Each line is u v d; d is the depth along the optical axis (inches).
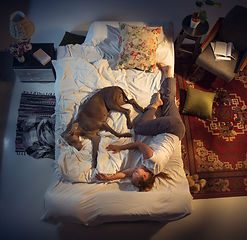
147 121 88.7
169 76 99.8
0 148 98.8
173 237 87.5
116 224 87.8
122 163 81.7
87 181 79.3
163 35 107.3
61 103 92.0
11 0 129.3
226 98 116.0
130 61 98.8
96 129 87.7
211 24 128.7
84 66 98.1
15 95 109.7
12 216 87.7
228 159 103.8
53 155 96.7
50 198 74.8
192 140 106.3
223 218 92.3
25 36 95.3
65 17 128.4
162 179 81.7
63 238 85.3
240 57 106.3
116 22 108.6
